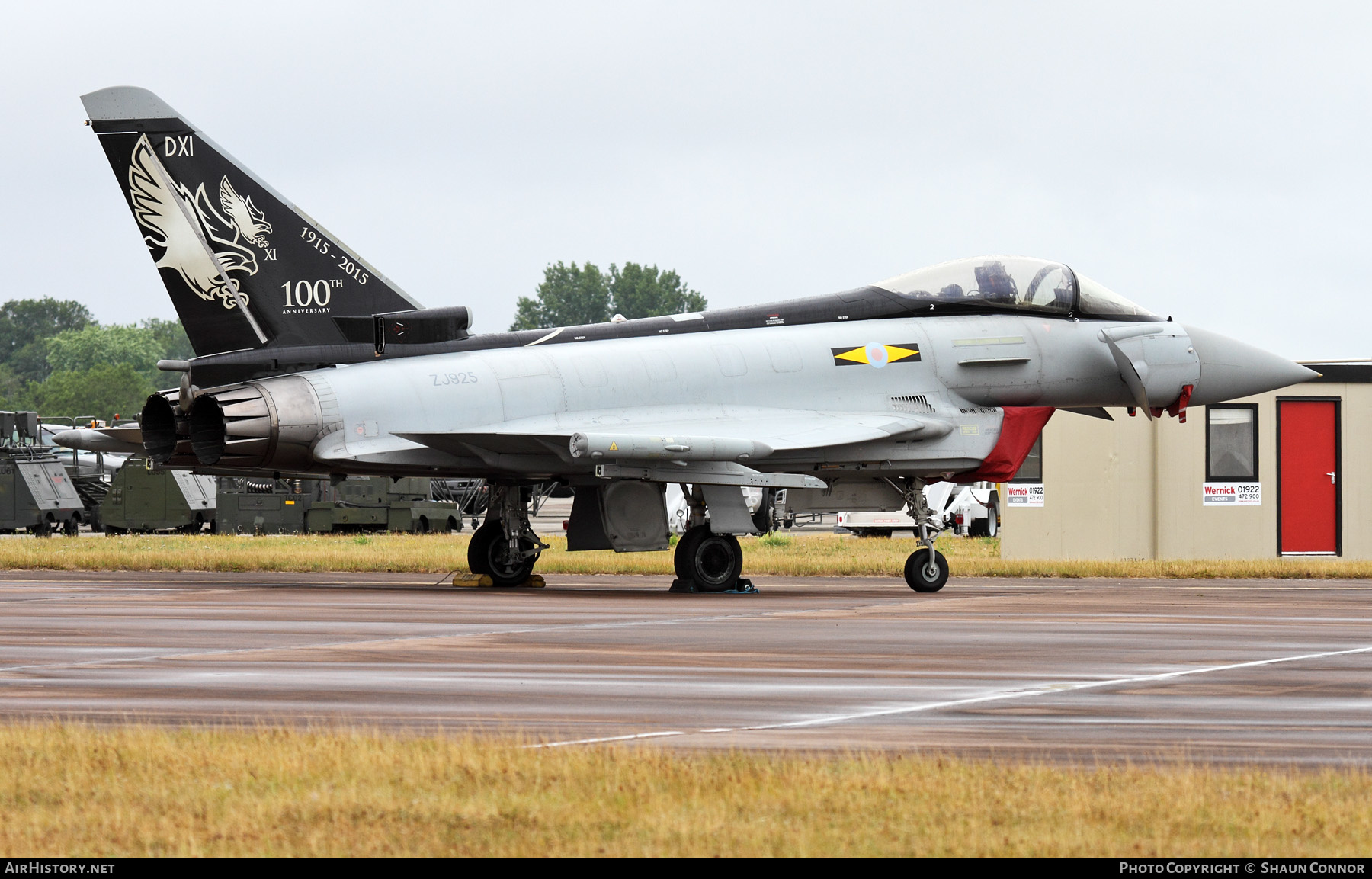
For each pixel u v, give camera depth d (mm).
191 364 73938
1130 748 29750
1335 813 23375
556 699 35750
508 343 78562
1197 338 87875
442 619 56938
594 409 76188
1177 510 110562
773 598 70938
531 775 25438
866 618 58906
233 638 49156
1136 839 21984
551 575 93812
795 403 79688
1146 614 60750
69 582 80000
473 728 31578
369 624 54469
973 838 21891
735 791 24438
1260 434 111000
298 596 68875
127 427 84062
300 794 24344
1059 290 85625
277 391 72812
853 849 21312
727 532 75125
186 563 94625
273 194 75688
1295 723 32688
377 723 32188
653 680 39156
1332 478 111250
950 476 83125
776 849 21266
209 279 74750
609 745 29406
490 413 74500
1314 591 77812
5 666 41688
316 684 38219
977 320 84500
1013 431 83312
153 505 166500
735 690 37375
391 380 74188
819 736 30844
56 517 159750
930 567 77312
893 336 82562
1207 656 45125
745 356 79562
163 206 74688
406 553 108688
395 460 73688
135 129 74312
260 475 83188
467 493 193625
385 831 22125
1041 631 52875
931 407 82125
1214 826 22641
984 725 32312
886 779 25297
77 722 32031
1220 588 80875
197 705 34656
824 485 76562
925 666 42406
